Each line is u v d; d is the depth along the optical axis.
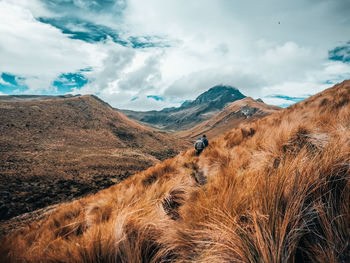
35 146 83.00
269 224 1.02
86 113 142.88
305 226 0.97
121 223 1.54
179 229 1.44
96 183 55.06
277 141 2.88
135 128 154.12
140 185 4.26
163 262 1.28
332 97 6.55
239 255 1.00
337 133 2.10
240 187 1.66
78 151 88.88
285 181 1.16
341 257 0.78
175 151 134.75
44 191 43.81
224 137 7.70
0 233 2.33
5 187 43.44
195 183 3.34
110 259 1.30
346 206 0.91
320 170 1.19
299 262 0.88
